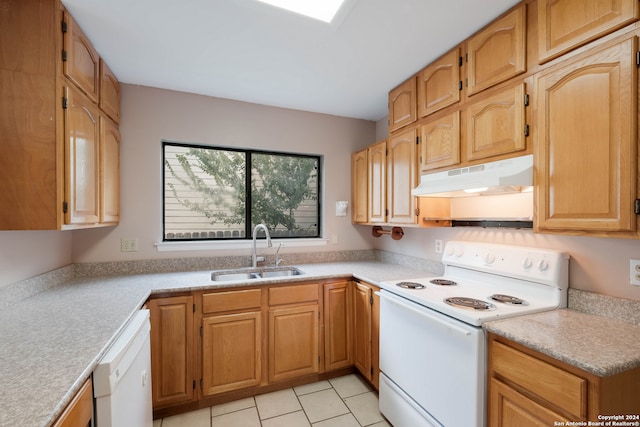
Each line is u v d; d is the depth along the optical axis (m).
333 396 2.08
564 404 0.97
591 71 1.10
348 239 3.01
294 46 1.74
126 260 2.25
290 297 2.14
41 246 1.75
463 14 1.46
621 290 1.27
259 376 2.05
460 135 1.69
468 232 2.04
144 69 2.01
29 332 1.16
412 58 1.87
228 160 2.66
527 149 1.34
